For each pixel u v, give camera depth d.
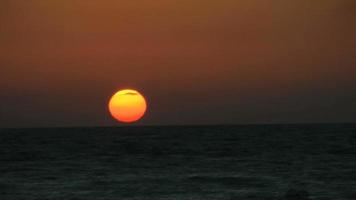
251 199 108.94
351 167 169.62
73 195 115.00
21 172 163.00
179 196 113.38
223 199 109.19
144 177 146.38
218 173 155.88
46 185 130.88
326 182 133.00
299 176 146.25
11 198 111.88
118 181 137.50
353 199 107.31
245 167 173.38
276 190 120.50
